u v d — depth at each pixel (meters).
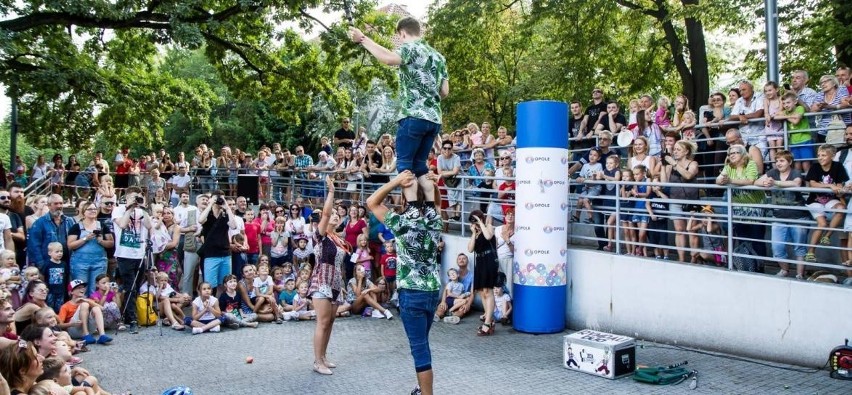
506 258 11.16
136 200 10.87
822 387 6.95
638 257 9.59
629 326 9.60
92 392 6.04
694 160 9.71
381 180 14.49
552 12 19.77
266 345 9.51
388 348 9.27
